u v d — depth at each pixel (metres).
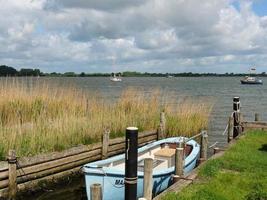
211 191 7.78
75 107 15.74
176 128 17.33
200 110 18.58
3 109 14.30
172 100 21.25
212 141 20.03
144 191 6.88
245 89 87.06
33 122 12.65
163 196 7.31
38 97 15.73
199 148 12.59
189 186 8.11
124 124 15.41
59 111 14.55
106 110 16.20
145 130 16.27
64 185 11.30
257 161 10.51
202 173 9.08
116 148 13.66
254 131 15.63
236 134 15.95
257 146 12.87
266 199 7.51
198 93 64.12
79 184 11.46
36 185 10.59
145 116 17.00
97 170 8.93
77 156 11.90
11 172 9.62
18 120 12.86
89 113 15.34
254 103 47.19
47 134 11.95
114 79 124.81
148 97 19.09
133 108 17.39
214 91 73.81
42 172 10.76
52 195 10.60
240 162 10.35
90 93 18.66
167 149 12.44
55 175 11.16
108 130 13.01
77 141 12.77
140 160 10.87
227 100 49.56
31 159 10.40
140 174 9.12
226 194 7.80
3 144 10.66
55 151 11.57
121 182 9.14
